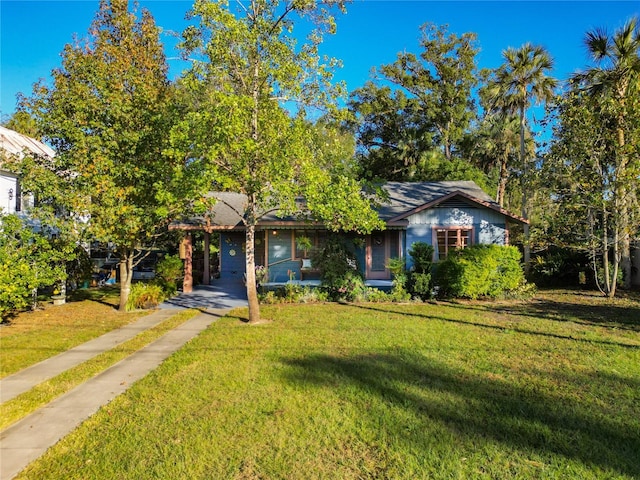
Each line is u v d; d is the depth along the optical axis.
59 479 3.30
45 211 10.43
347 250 13.74
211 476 3.31
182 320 10.10
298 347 7.12
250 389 5.14
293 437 3.91
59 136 10.55
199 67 8.85
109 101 10.79
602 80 14.19
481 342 7.34
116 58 15.95
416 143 33.28
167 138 10.02
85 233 10.47
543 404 4.58
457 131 32.47
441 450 3.63
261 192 8.98
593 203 12.98
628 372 5.64
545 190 14.50
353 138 31.77
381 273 16.66
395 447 3.69
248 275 9.53
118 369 6.20
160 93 13.12
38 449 3.81
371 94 34.25
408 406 4.56
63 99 10.69
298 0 8.64
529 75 22.59
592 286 15.89
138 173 10.45
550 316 9.92
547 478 3.21
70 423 4.36
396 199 17.53
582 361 6.15
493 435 3.89
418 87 33.41
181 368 6.05
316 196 8.52
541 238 14.70
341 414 4.38
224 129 7.71
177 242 17.95
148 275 20.95
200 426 4.18
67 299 13.78
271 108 8.88
